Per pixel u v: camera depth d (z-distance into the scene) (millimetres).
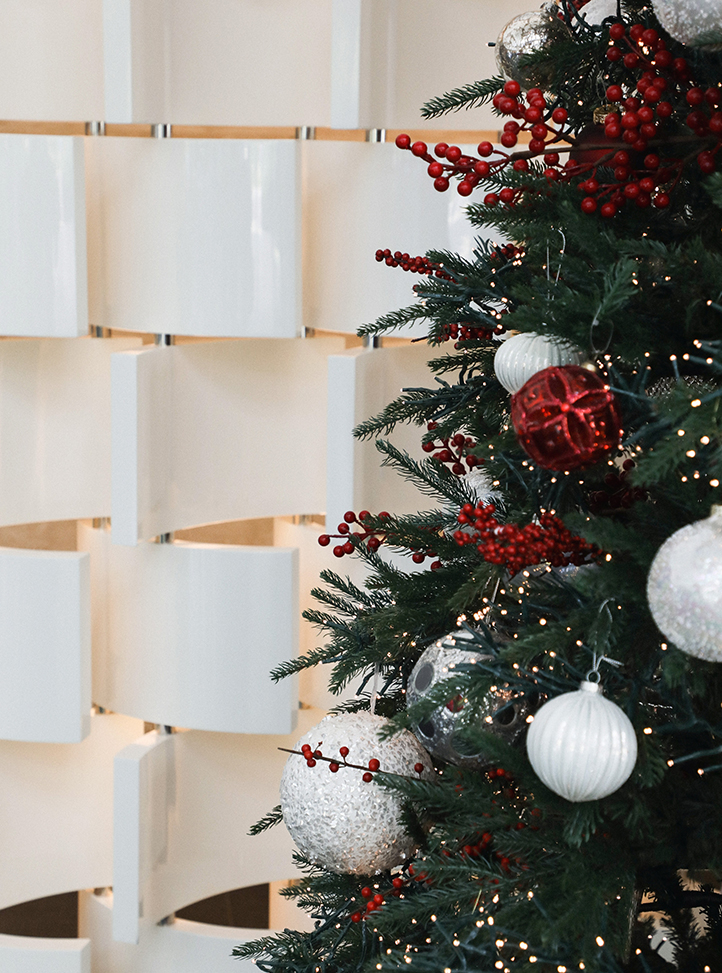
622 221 1031
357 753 1176
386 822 1159
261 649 2738
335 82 2230
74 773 3133
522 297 984
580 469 930
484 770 1135
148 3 2379
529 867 950
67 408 2803
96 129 2715
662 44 950
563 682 920
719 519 794
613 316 922
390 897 1129
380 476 2543
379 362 2477
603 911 885
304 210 2535
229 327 2473
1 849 3102
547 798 919
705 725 901
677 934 1193
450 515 1313
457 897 963
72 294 2516
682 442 769
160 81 2457
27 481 2785
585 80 1154
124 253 2545
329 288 2512
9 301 2514
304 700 2918
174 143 2434
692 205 1052
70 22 2627
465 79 2434
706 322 963
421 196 2355
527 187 1029
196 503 2711
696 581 763
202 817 3059
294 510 2871
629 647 941
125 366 2430
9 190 2475
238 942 3012
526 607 1043
